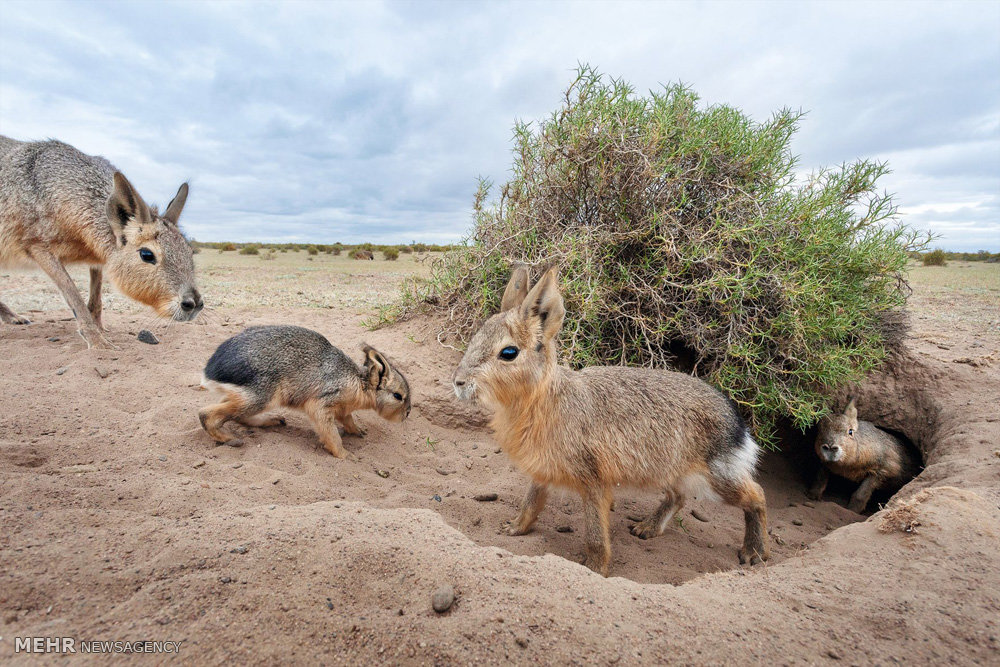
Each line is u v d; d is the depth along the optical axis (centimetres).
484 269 79
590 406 46
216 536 32
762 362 68
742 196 67
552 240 75
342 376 59
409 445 67
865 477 80
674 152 69
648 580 45
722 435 48
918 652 26
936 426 75
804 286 61
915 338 123
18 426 49
